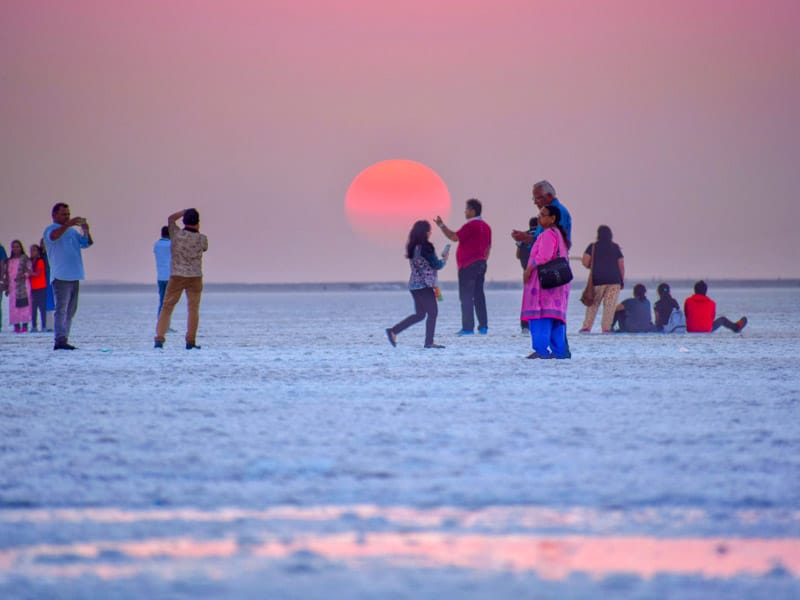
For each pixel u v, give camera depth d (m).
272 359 55.44
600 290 82.38
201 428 28.83
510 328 94.38
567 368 48.47
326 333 90.12
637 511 18.27
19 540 16.53
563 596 13.44
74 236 63.34
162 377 44.94
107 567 14.92
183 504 19.06
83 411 32.91
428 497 19.45
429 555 15.49
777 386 40.00
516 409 32.84
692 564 15.05
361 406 33.91
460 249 81.50
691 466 22.52
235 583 14.04
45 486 20.77
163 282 80.38
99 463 23.34
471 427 28.69
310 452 24.58
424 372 46.75
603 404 34.12
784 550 15.82
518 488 20.17
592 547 15.96
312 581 14.13
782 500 19.12
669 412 31.95
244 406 34.09
